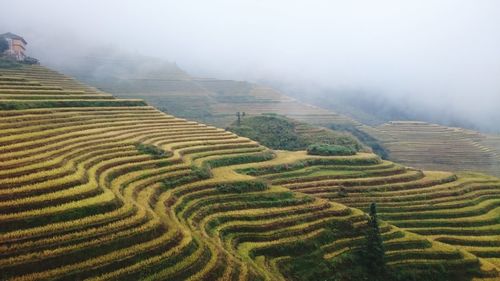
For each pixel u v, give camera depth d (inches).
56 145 2377.0
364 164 3750.0
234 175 2780.5
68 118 3021.7
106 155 2487.7
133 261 1556.3
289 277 1999.3
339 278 2110.0
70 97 3597.4
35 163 2021.4
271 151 3794.3
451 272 2303.2
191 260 1659.7
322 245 2265.0
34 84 3720.5
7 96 3110.2
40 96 3356.3
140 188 2240.4
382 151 6973.4
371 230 2235.5
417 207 3179.1
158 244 1668.3
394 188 3415.4
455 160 6491.1
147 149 2726.4
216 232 2091.5
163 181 2406.5
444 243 2691.9
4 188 1736.0
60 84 5118.1
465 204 3321.9
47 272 1402.6
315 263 2127.2
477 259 2429.9
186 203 2298.2
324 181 3336.6
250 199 2503.7
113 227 1665.8
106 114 3506.4
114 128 3125.0
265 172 3287.4
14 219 1560.0
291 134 5521.7
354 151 4010.8
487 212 3307.1
